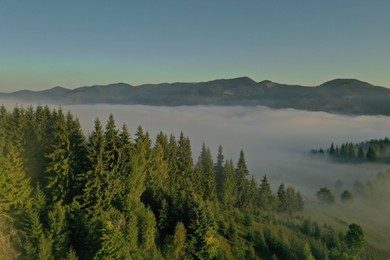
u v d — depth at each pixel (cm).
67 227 4497
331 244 8950
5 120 6744
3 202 4694
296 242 8394
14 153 5141
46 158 5856
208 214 5762
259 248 7062
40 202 4959
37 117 7588
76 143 5631
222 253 5828
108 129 5944
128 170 5878
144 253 4931
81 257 4453
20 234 4300
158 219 6025
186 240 5500
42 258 3947
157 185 7256
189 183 9331
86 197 5288
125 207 5278
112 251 4259
